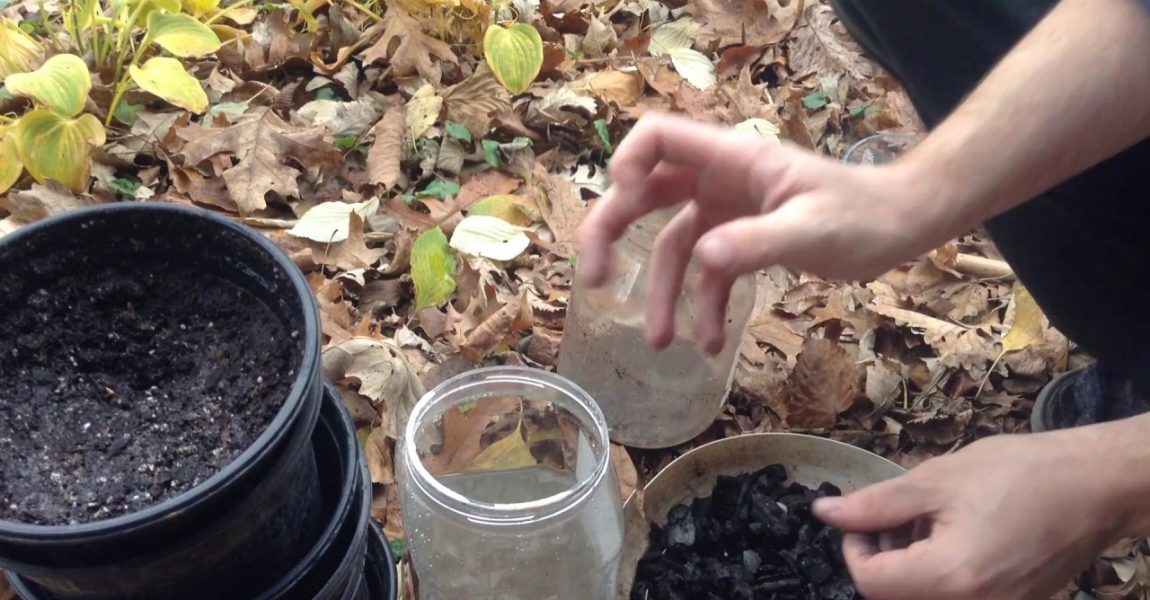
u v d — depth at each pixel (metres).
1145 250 0.95
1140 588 1.03
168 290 0.81
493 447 0.96
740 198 0.75
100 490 0.73
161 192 1.26
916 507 0.73
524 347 1.17
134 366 0.79
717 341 0.73
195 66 1.40
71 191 1.21
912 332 1.23
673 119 0.75
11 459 0.74
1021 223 1.00
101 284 0.80
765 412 1.16
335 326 1.12
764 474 1.04
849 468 1.04
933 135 0.73
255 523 0.72
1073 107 0.69
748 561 0.99
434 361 1.14
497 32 1.35
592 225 0.77
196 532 0.68
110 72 1.35
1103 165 0.90
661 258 0.79
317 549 0.77
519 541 0.84
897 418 1.16
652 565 0.99
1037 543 0.70
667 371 1.06
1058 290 1.02
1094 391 1.11
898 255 0.70
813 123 1.50
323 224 1.20
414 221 1.26
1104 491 0.70
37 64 1.33
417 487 0.86
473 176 1.34
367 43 1.46
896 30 1.03
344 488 0.80
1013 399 1.19
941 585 0.71
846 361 1.14
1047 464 0.70
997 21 0.94
